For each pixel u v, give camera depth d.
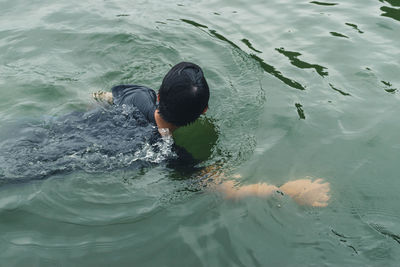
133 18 5.25
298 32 4.96
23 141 2.91
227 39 4.84
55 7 5.45
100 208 2.62
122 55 4.52
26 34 4.77
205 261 2.29
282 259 2.28
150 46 4.67
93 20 5.16
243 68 4.27
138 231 2.47
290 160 3.03
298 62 4.36
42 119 3.17
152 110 3.01
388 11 5.32
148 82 4.11
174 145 3.02
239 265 2.26
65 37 4.77
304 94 3.84
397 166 2.94
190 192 2.74
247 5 5.67
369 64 4.25
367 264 2.22
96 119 3.09
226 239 2.41
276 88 3.93
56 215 2.56
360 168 2.93
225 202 2.66
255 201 2.65
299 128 3.38
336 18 5.22
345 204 2.61
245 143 3.22
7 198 2.64
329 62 4.34
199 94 2.65
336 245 2.34
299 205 2.61
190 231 2.47
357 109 3.61
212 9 5.56
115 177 2.82
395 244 2.33
